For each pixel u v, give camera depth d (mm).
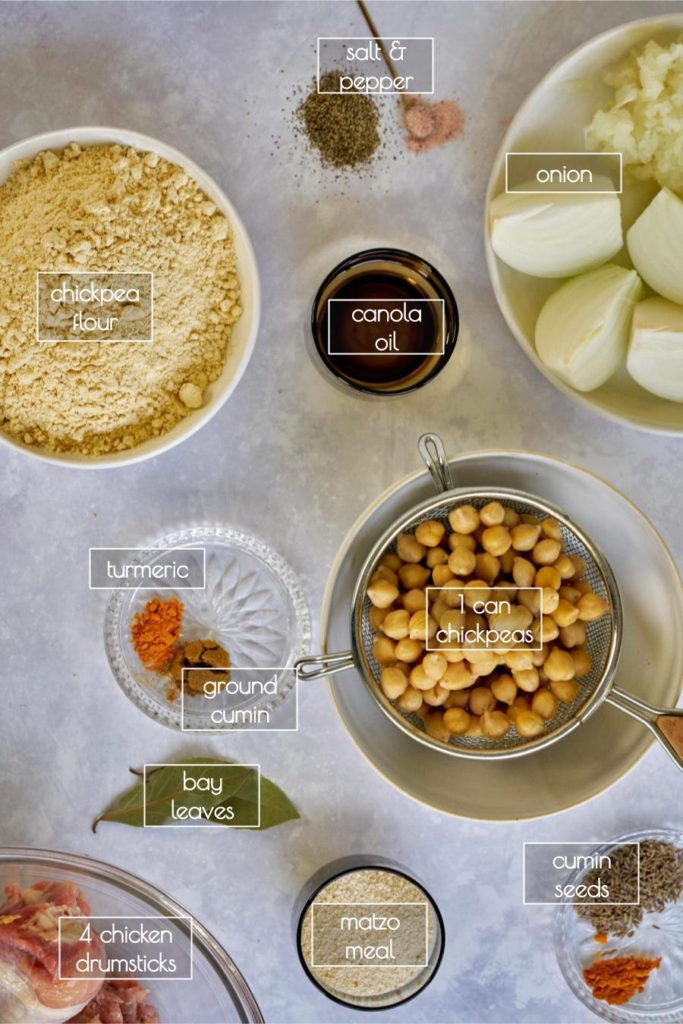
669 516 691
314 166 684
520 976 703
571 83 656
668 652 659
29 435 657
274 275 685
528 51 680
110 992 688
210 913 699
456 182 684
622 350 648
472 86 681
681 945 702
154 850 699
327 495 691
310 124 680
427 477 664
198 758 695
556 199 630
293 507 692
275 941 700
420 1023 703
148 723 697
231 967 679
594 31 679
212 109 683
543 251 640
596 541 675
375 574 646
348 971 697
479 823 700
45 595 696
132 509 694
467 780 668
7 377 650
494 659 625
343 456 690
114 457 654
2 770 697
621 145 646
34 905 675
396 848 698
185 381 660
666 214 629
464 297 686
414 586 646
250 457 691
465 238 685
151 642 686
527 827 700
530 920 701
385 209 685
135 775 697
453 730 636
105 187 643
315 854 697
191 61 682
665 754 697
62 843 696
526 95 681
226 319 661
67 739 697
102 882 680
